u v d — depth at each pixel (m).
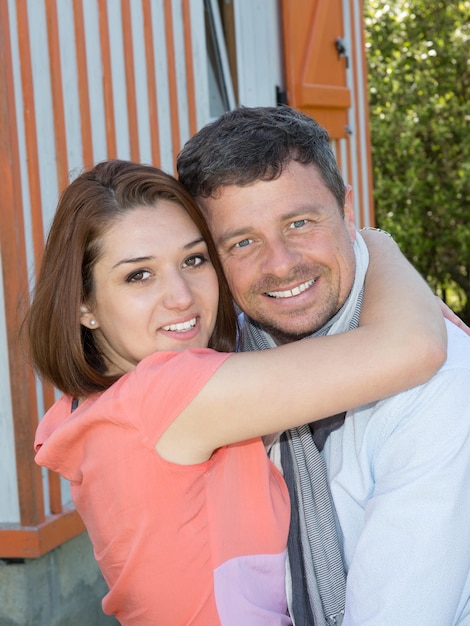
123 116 4.16
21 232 3.46
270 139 2.00
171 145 4.52
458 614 1.86
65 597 3.80
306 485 1.98
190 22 4.68
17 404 3.51
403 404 1.85
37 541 3.53
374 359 1.77
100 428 1.88
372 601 1.79
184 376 1.80
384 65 10.48
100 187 1.99
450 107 10.29
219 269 2.11
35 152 3.54
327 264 2.04
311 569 1.96
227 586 1.85
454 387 1.80
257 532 1.93
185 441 1.82
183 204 2.02
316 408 1.77
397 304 1.90
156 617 1.89
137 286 1.99
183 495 1.84
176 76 4.57
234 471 1.93
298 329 2.10
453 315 2.09
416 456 1.80
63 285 2.01
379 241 2.28
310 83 5.84
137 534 1.85
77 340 2.01
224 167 1.99
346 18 6.33
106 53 4.03
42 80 3.62
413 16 10.40
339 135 6.20
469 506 1.80
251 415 1.78
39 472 3.60
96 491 1.91
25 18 3.49
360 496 1.94
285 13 5.70
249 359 1.82
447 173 10.33
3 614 3.62
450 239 10.37
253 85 5.80
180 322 2.00
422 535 1.76
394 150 10.39
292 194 2.00
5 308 3.46
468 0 10.31
